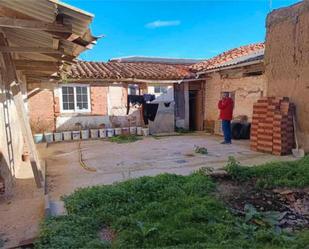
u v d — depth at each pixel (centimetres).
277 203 530
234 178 639
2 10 432
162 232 395
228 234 391
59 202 520
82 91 1445
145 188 551
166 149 1062
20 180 684
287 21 935
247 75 1264
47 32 489
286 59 945
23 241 377
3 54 634
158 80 1541
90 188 568
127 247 363
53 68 914
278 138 910
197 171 671
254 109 1001
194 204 484
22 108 656
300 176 631
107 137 1435
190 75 1587
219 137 1365
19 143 938
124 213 468
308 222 458
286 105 912
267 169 668
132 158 919
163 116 1572
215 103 1508
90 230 411
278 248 347
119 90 1505
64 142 1325
